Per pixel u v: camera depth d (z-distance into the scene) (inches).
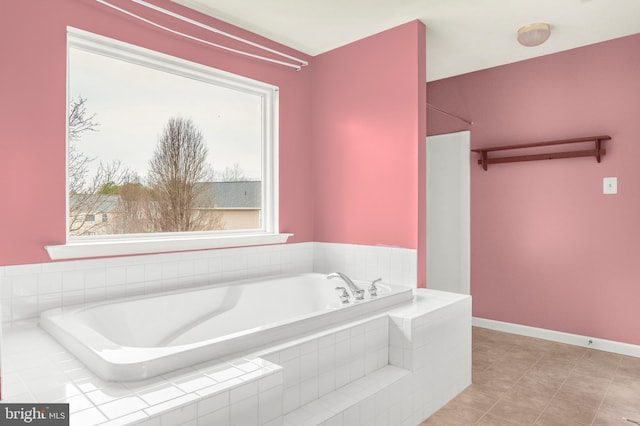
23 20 81.0
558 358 125.1
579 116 136.6
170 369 58.6
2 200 78.8
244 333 68.5
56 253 83.9
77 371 58.9
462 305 106.2
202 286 107.9
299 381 71.0
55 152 85.4
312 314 80.8
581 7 109.0
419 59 117.0
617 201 129.6
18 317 80.8
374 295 99.8
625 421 88.3
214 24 114.3
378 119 125.3
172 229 110.5
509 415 91.4
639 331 125.9
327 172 139.4
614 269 130.2
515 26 120.7
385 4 107.1
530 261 147.3
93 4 90.6
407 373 86.3
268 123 132.9
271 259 129.3
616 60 129.6
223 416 53.0
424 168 119.2
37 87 82.8
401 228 120.5
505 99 152.8
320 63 141.3
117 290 94.6
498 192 154.6
